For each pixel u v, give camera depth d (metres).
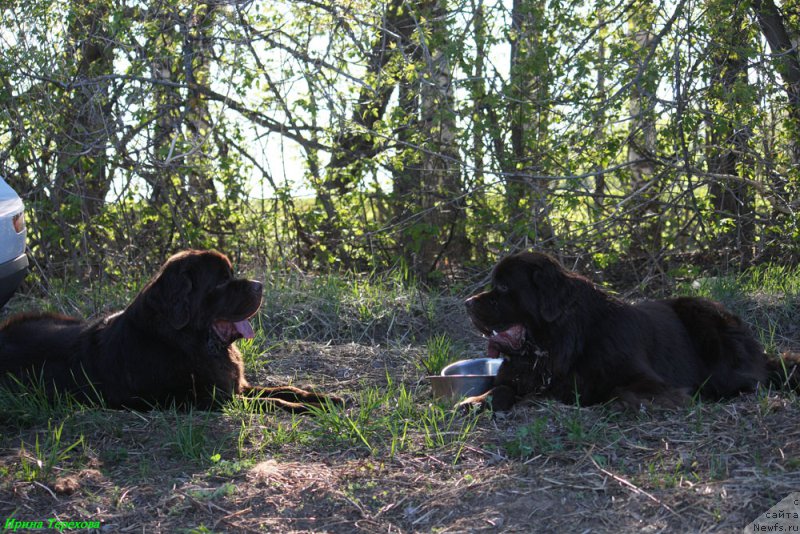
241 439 4.95
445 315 8.66
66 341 6.04
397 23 11.24
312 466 4.59
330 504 4.10
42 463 4.53
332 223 11.05
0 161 10.09
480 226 10.49
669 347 5.70
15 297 9.45
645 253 10.73
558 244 9.58
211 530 3.86
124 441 5.07
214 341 5.80
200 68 10.73
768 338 7.63
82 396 5.71
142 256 10.48
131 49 9.94
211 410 5.69
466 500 4.04
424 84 9.92
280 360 7.16
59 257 10.63
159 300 5.63
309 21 10.32
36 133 9.51
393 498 4.14
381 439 4.93
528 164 10.08
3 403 5.50
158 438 5.10
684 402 5.12
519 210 10.33
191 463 4.71
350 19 10.05
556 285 5.36
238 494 4.21
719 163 10.40
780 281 9.04
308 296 8.66
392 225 10.22
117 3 10.30
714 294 8.63
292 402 5.88
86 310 8.55
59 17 9.87
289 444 4.99
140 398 5.67
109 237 10.70
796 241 9.75
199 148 9.84
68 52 10.16
